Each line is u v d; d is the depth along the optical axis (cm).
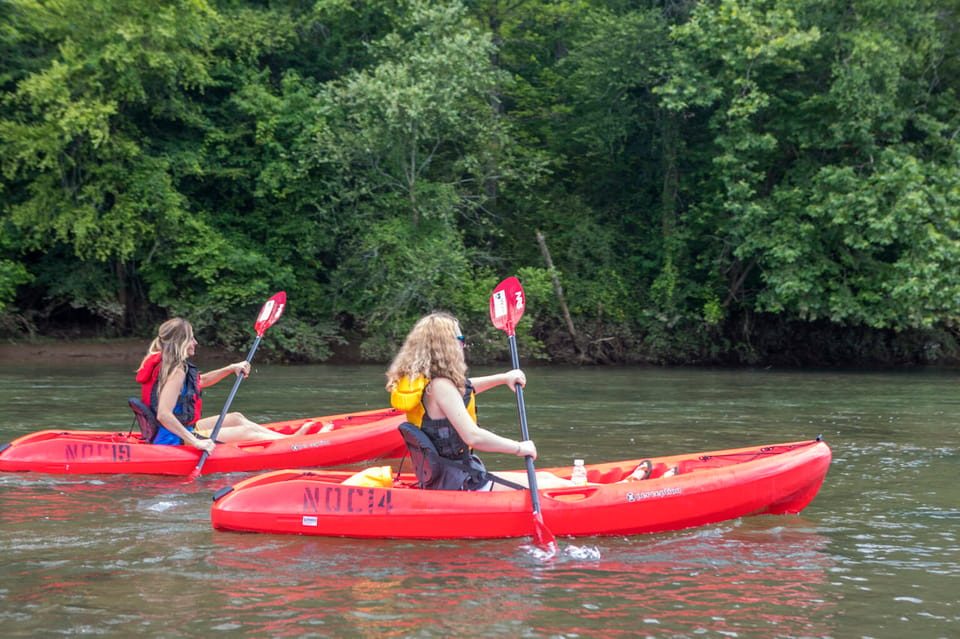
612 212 2177
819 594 339
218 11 1842
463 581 351
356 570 365
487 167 1850
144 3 1600
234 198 1859
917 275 1608
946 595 339
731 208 1714
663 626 302
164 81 1689
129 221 1644
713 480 452
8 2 1647
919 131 1858
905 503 508
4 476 568
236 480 564
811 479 473
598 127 1988
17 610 314
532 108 2144
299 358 1838
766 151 1755
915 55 1723
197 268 1722
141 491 526
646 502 435
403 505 417
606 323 2012
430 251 1669
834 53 1756
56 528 433
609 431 805
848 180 1644
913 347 2052
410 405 423
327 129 1670
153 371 590
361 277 1814
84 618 306
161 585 343
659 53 1858
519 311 543
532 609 318
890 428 845
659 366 1938
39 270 1789
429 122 1675
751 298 2022
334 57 1975
